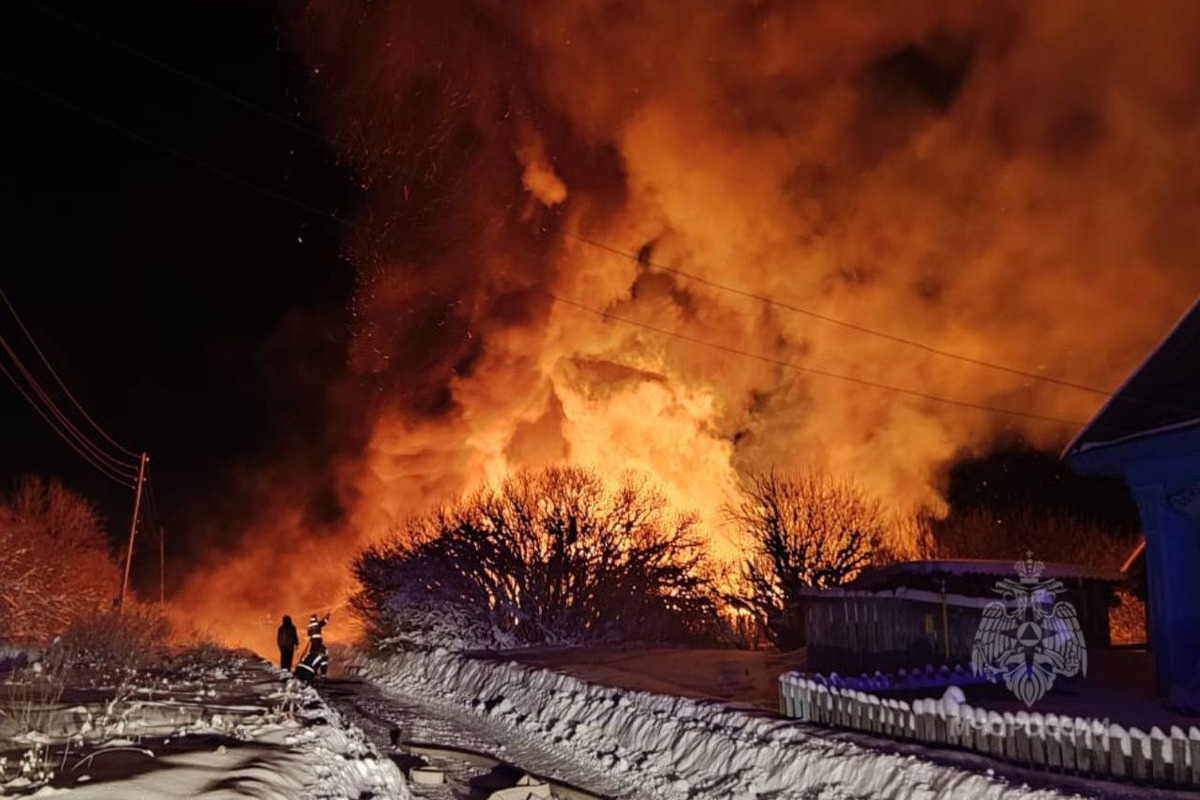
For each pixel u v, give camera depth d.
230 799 7.50
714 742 13.70
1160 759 9.97
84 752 8.96
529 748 15.85
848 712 13.07
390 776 11.48
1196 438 14.21
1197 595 14.80
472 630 26.16
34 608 24.50
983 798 9.95
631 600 26.58
